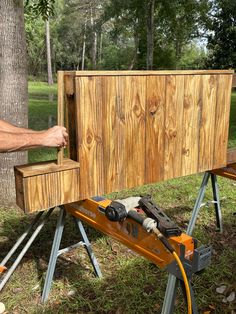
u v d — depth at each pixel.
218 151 2.70
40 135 1.86
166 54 28.58
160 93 2.20
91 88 1.91
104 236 3.51
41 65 47.25
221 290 2.70
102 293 2.64
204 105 2.49
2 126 2.16
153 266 2.97
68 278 2.82
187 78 2.33
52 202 1.96
